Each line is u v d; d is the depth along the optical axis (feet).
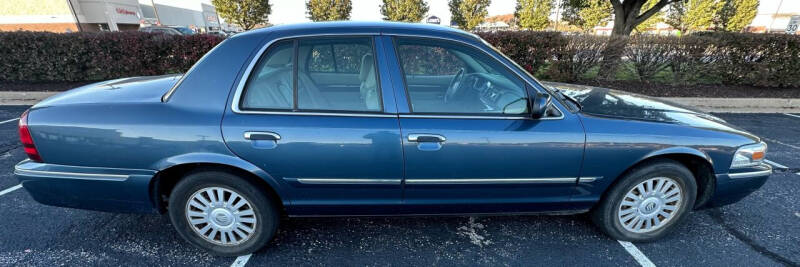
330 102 6.81
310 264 7.43
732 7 79.51
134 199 6.78
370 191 7.04
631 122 7.21
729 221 9.04
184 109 6.42
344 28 6.89
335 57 7.50
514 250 7.92
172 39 23.88
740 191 7.87
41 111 6.56
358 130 6.46
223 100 6.42
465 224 8.87
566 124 6.91
